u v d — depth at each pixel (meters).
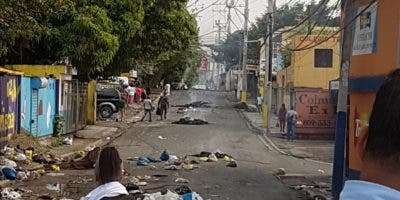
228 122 39.59
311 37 38.22
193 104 56.72
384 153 1.64
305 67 40.28
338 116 13.94
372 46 12.78
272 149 25.77
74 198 12.62
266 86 33.72
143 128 32.91
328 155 24.34
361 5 13.36
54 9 18.72
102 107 37.38
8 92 18.25
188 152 22.72
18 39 23.23
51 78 23.92
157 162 19.30
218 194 14.04
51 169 16.39
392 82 1.67
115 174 4.61
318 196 14.05
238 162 20.48
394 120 1.62
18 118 19.81
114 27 26.06
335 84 29.97
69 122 26.66
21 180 14.46
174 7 33.00
